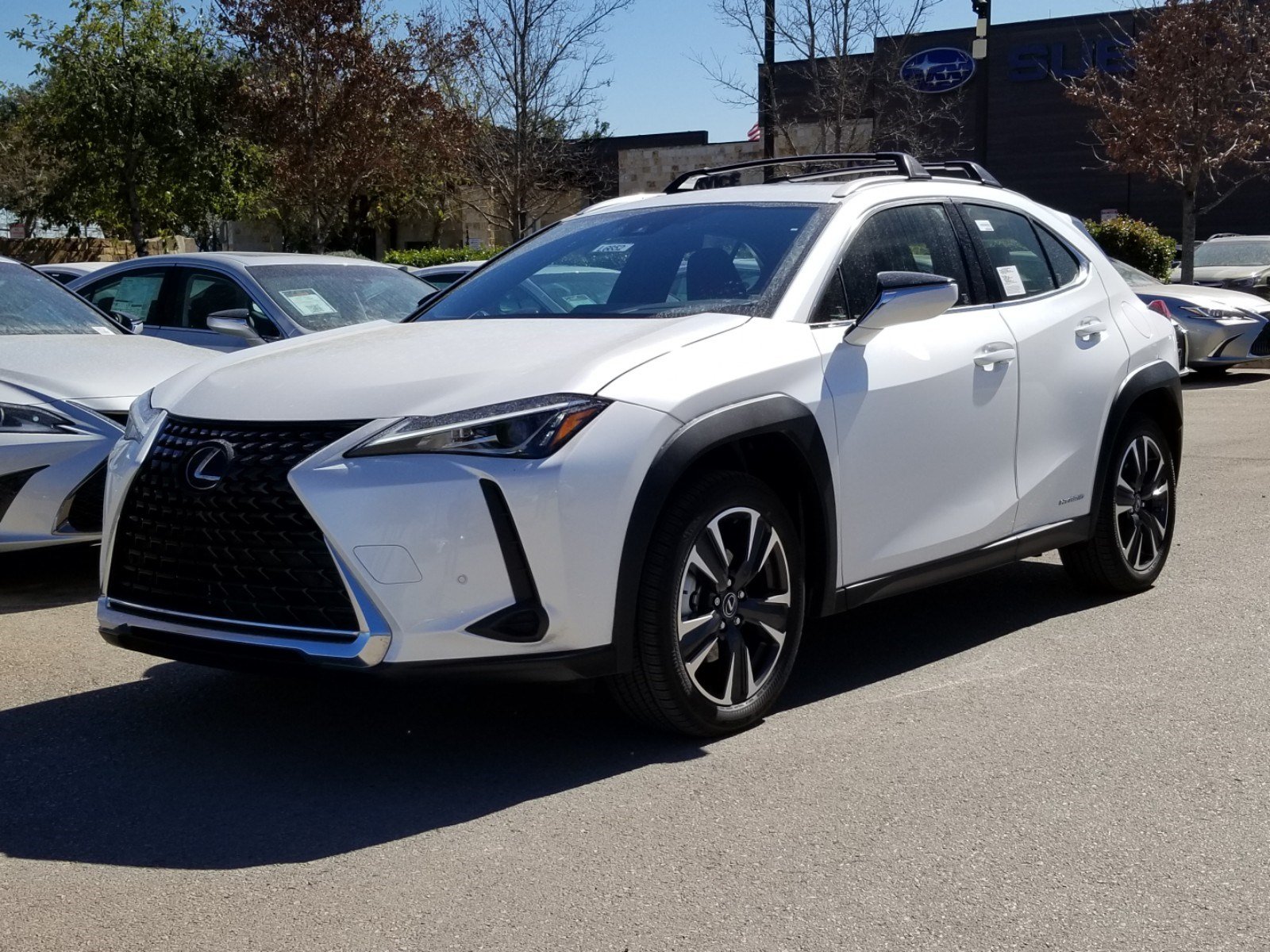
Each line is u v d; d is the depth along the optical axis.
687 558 3.82
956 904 2.99
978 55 18.25
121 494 3.94
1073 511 5.34
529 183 22.38
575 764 3.88
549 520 3.53
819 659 4.96
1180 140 20.59
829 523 4.24
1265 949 2.78
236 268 8.84
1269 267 17.75
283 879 3.15
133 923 2.94
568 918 2.94
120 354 6.70
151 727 4.26
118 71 22.66
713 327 4.11
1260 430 11.09
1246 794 3.62
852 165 5.66
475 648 3.52
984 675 4.71
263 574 3.61
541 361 3.81
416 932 2.88
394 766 3.89
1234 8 19.86
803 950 2.79
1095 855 3.24
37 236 25.92
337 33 22.53
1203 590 5.89
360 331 4.66
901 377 4.47
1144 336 5.73
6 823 3.50
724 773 3.79
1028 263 5.35
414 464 3.50
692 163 33.91
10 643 5.26
